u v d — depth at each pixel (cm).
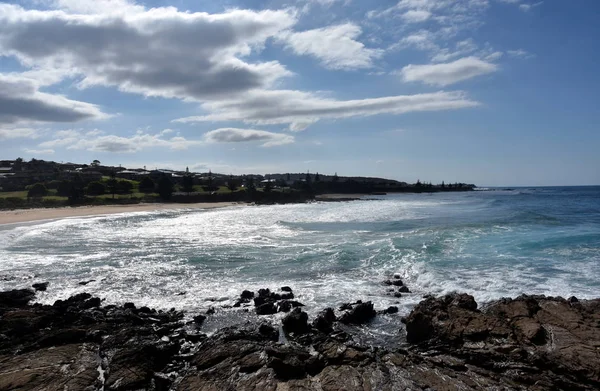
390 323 1237
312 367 883
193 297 1544
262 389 800
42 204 7344
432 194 16712
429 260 1961
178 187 12388
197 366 931
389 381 823
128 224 4312
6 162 15075
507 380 831
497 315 1077
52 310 1298
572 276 1587
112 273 1917
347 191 17150
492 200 8088
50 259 2253
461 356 934
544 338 934
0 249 2591
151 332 1105
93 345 1030
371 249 2320
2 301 1438
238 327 1203
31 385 825
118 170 15938
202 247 2597
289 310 1365
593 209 4662
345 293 1548
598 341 895
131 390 829
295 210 6825
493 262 1870
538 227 2936
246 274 1869
